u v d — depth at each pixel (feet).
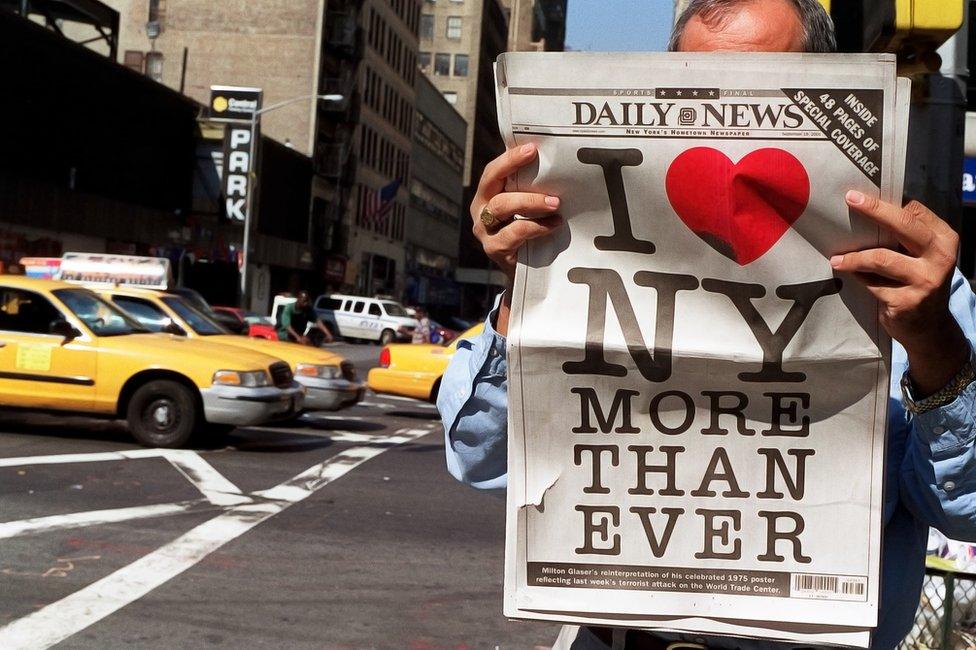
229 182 154.51
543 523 6.04
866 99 5.48
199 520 26.76
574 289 5.90
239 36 193.77
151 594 20.16
